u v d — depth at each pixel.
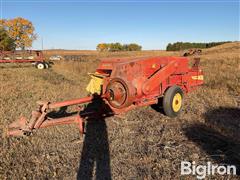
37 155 4.86
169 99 6.94
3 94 9.91
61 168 4.42
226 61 23.97
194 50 9.29
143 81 6.65
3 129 6.02
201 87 10.84
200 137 5.67
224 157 4.76
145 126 6.40
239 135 5.73
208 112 7.41
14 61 24.88
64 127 6.21
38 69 22.27
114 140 5.53
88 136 5.74
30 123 5.44
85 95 10.08
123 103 6.19
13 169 4.35
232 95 9.71
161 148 5.17
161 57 7.29
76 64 22.59
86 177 4.16
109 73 7.17
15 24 73.31
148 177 4.11
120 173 4.26
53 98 9.48
